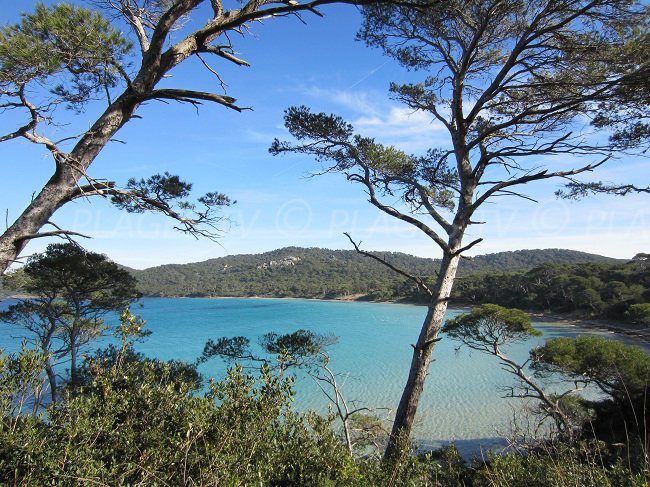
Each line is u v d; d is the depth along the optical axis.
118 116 3.96
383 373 29.00
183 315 77.62
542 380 24.42
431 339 7.32
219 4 4.02
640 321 44.50
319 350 10.10
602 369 12.29
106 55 4.25
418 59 8.59
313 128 8.00
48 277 11.79
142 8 4.72
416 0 6.80
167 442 2.70
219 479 2.37
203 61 4.28
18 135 3.73
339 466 3.08
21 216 3.67
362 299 116.88
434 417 19.81
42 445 2.35
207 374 25.53
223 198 7.18
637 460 3.49
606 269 64.75
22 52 3.65
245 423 2.85
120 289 13.86
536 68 6.88
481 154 7.93
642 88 6.13
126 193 5.04
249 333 48.66
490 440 16.16
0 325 40.44
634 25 6.01
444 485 4.48
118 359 3.23
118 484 2.25
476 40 6.96
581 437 10.17
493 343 14.53
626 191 6.97
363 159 8.19
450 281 7.49
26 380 2.63
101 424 2.60
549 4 6.42
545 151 6.80
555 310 62.81
